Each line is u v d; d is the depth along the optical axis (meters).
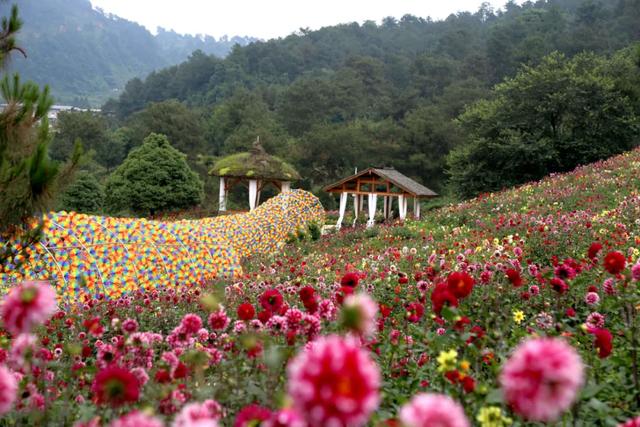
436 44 102.56
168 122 54.19
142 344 3.32
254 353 2.94
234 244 15.41
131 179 26.19
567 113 27.05
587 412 2.88
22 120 4.69
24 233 4.86
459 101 53.16
